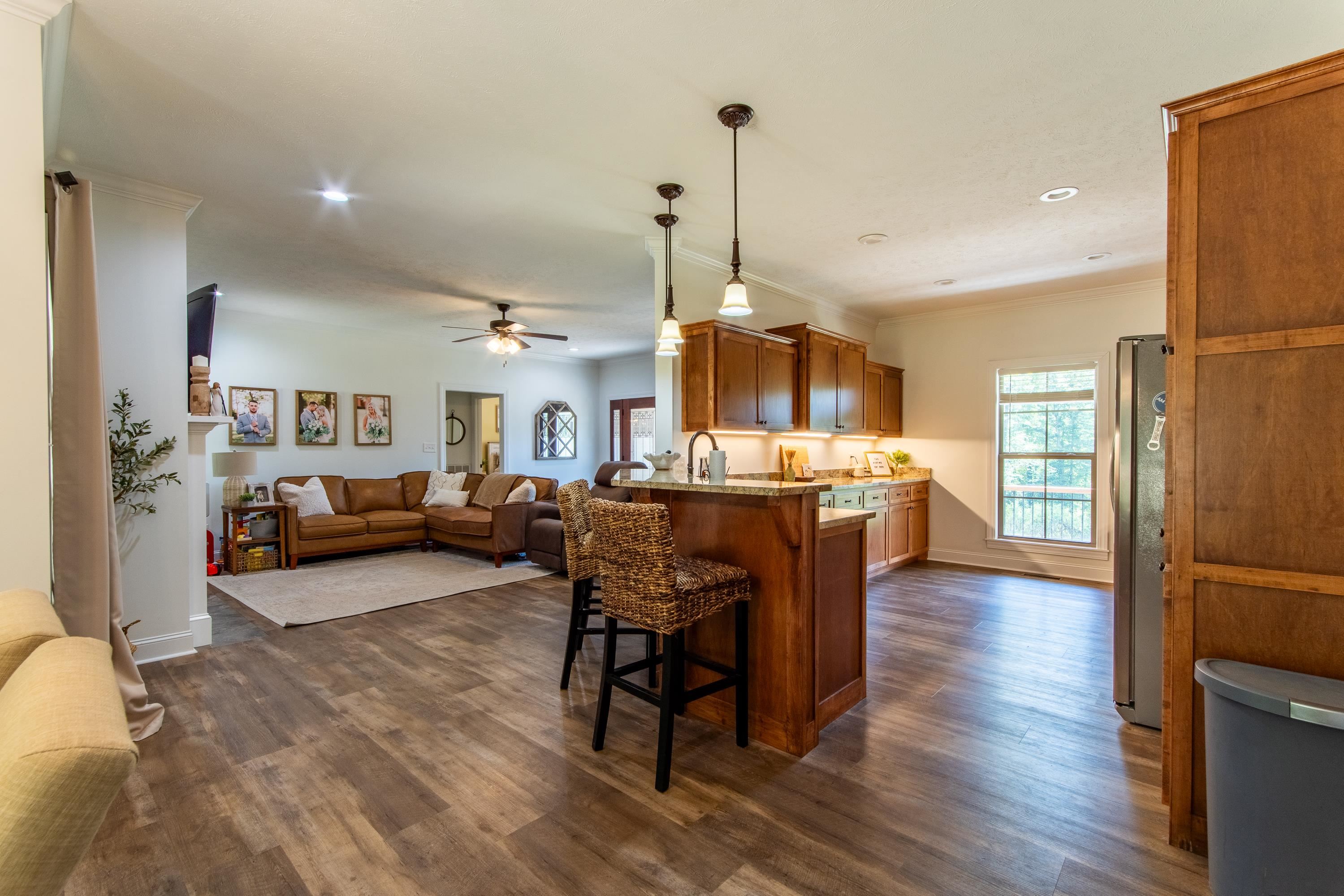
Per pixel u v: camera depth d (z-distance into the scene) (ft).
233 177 10.41
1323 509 5.25
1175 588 5.97
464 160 9.80
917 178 10.59
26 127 6.19
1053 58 7.27
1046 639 12.63
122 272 10.50
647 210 11.87
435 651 11.80
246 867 5.81
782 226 12.85
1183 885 5.57
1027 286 17.90
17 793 2.04
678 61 7.32
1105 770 7.57
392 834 6.30
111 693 2.64
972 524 20.54
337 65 7.39
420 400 26.25
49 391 7.34
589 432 33.04
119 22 6.58
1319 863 4.58
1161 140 9.27
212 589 16.69
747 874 5.74
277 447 22.18
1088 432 18.47
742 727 8.19
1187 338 5.81
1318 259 5.22
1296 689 4.86
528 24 6.65
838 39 6.90
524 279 16.98
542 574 18.72
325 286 17.70
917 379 21.74
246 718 8.87
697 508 9.26
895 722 8.89
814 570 8.23
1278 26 6.67
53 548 7.89
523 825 6.45
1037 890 5.51
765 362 15.21
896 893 5.48
